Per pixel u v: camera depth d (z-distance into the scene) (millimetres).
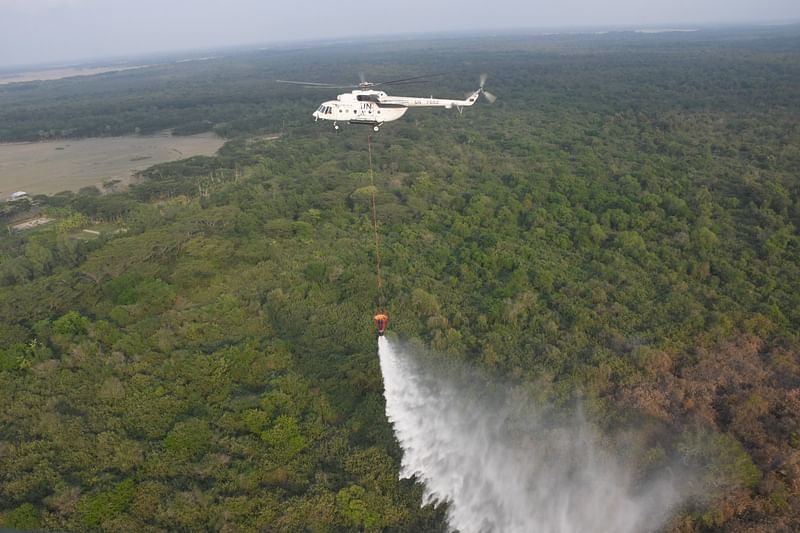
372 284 45875
